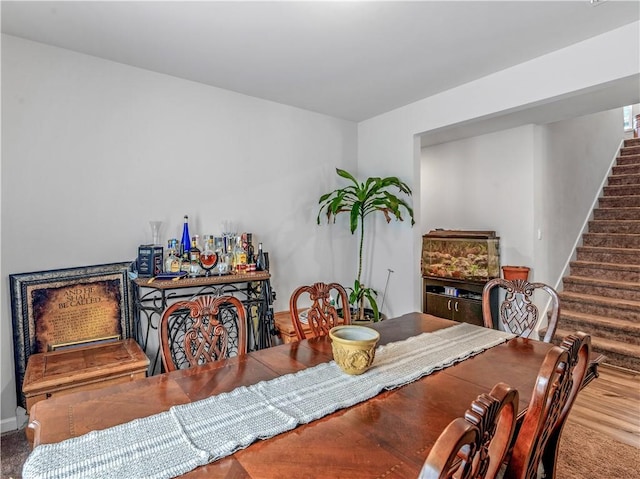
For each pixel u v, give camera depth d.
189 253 2.80
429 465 0.58
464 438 0.60
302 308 3.63
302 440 1.04
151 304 2.76
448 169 4.99
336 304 3.70
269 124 3.40
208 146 3.04
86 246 2.51
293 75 2.83
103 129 2.56
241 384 1.41
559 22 2.10
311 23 2.08
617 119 5.68
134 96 2.68
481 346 1.82
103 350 2.38
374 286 3.95
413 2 1.89
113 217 2.61
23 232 2.30
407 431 1.08
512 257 4.27
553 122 4.07
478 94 2.91
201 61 2.58
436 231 4.78
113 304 2.59
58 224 2.41
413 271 3.54
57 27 2.13
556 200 4.40
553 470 1.39
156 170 2.79
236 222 3.21
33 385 1.92
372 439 1.04
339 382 1.41
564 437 2.32
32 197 2.32
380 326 2.19
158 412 1.19
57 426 1.11
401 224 3.64
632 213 4.70
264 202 3.38
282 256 3.53
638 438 2.31
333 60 2.56
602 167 5.32
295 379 1.44
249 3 1.89
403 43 2.33
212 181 3.06
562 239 4.52
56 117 2.39
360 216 3.85
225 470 0.91
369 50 2.42
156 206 2.79
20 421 2.29
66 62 2.41
